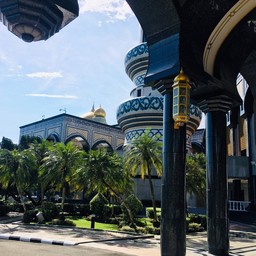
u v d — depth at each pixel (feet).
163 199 26.66
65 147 86.22
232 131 113.60
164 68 27.30
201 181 87.71
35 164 92.27
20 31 18.02
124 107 124.36
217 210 32.37
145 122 119.65
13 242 44.50
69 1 18.25
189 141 121.08
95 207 80.02
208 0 27.37
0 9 17.30
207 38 30.60
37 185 98.37
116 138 162.09
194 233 64.18
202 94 33.65
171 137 27.27
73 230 60.64
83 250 38.83
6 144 123.24
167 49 27.66
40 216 71.00
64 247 41.24
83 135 148.36
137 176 111.75
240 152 109.19
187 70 26.84
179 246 25.53
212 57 32.73
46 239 46.03
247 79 39.52
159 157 72.79
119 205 93.30
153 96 123.13
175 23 27.25
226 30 30.96
